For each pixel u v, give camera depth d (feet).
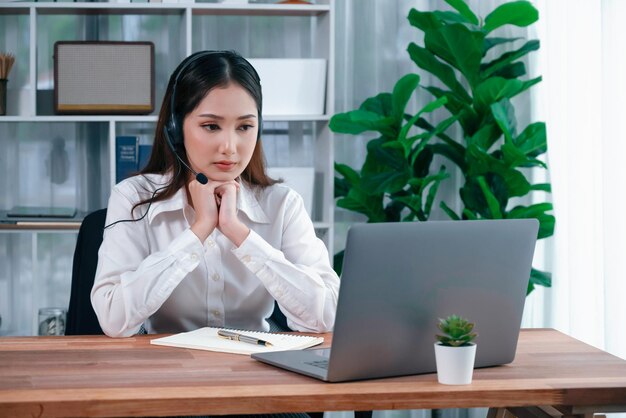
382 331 4.88
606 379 4.99
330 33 11.47
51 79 12.18
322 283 6.40
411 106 12.63
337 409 4.62
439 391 4.70
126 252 6.58
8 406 4.36
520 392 4.75
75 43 11.28
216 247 6.86
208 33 12.46
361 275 4.73
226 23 12.50
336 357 4.77
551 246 11.26
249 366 5.19
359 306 4.76
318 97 11.49
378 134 12.71
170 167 6.91
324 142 11.67
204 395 4.51
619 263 10.21
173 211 6.85
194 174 6.68
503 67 11.34
